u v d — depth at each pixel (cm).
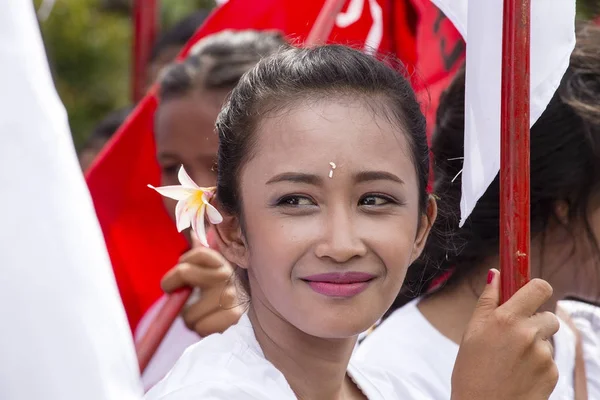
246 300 502
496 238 608
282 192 448
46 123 310
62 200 306
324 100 456
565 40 493
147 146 937
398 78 485
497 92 486
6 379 296
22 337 296
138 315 927
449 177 618
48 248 301
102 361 303
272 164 451
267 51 830
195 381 445
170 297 705
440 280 624
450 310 615
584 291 613
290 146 448
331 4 770
